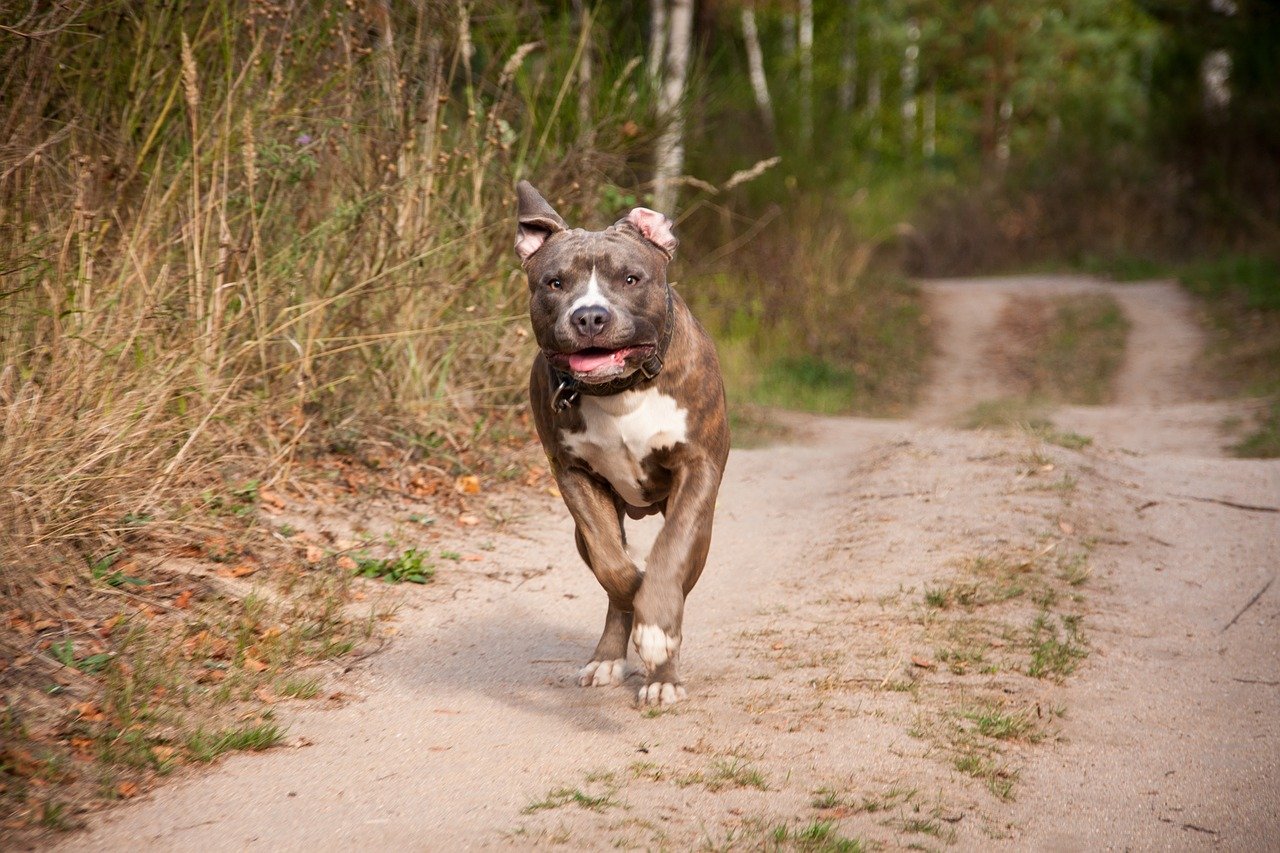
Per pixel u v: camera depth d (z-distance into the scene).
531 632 5.73
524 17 10.18
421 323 8.12
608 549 4.55
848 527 7.30
